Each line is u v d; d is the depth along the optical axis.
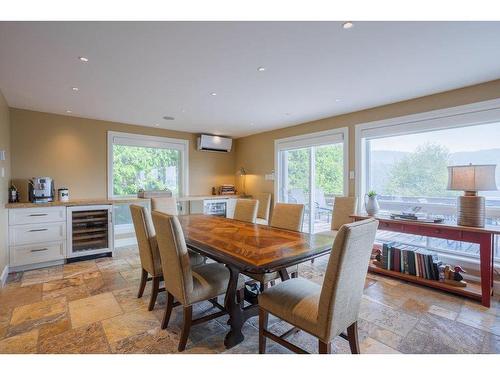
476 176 2.44
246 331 2.02
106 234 3.94
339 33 1.88
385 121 3.60
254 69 2.48
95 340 1.86
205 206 5.30
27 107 3.70
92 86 2.90
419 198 3.43
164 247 1.84
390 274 3.03
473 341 1.86
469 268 2.96
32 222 3.35
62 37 1.90
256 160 5.71
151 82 2.79
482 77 2.67
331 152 4.45
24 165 3.81
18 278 3.06
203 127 5.07
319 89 3.01
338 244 1.30
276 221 3.07
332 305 1.34
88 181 4.36
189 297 1.75
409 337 1.91
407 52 2.16
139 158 4.99
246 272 1.51
